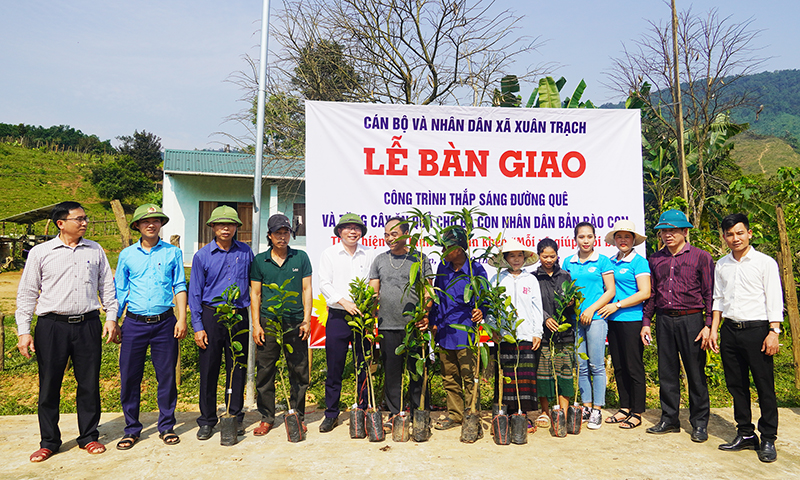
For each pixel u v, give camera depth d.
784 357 6.97
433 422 4.37
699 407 3.95
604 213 5.34
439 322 4.14
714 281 3.94
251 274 4.09
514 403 4.20
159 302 3.91
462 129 5.19
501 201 5.23
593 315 4.24
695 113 9.28
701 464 3.48
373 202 5.05
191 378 6.01
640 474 3.30
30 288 3.63
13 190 41.91
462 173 5.18
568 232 5.30
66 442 3.93
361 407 4.15
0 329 6.25
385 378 4.05
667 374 4.11
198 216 15.55
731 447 3.74
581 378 4.38
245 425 4.31
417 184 5.12
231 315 3.84
